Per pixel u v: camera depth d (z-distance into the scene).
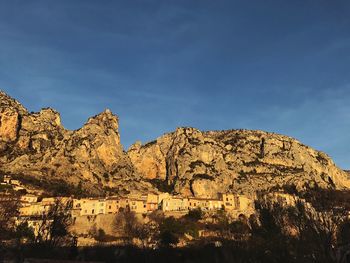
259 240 117.81
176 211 185.38
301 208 101.88
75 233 155.12
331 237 75.06
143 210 190.00
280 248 99.69
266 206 196.88
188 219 176.62
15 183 196.00
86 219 164.75
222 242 120.06
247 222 164.00
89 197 199.00
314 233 75.56
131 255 125.75
